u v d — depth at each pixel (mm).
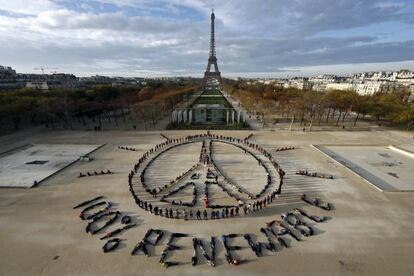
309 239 68750
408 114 185375
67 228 72875
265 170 114500
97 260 60875
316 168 116875
